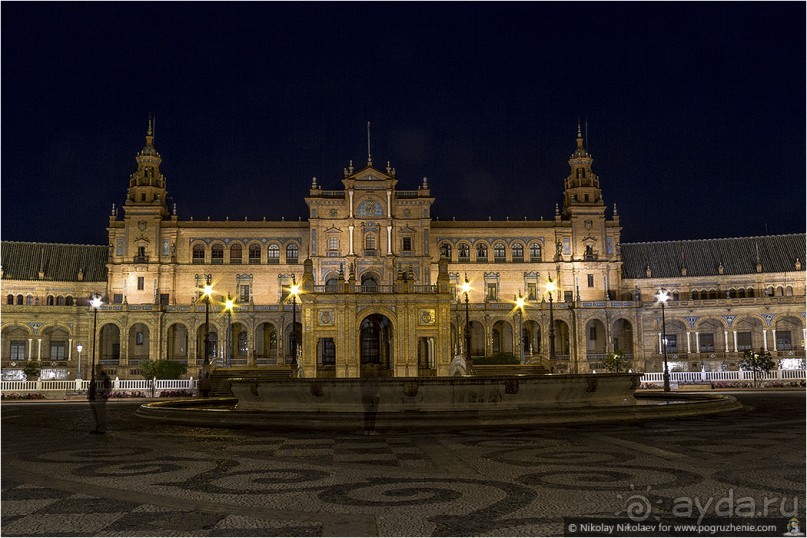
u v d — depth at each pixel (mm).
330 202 120062
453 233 127375
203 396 64938
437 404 31641
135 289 120688
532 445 22578
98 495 14719
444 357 88000
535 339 126875
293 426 29844
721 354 115938
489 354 117688
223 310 114188
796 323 117750
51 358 119812
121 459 20281
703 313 119750
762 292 126500
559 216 128875
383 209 119312
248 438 25984
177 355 122688
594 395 34750
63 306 114375
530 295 126250
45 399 69188
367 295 88688
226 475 17125
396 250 119875
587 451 20906
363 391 27734
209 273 122750
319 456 20500
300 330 115500
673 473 16688
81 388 76125
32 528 11977
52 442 25422
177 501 14055
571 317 120188
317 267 118812
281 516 12711
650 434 25625
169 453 21625
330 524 12117
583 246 127438
